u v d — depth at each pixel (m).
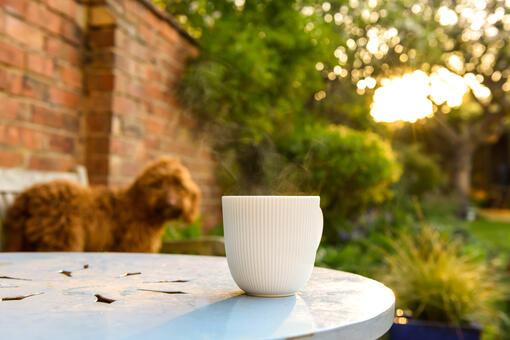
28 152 2.05
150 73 2.86
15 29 1.96
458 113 11.48
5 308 0.62
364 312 0.62
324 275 0.93
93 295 0.71
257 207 0.70
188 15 4.10
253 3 4.02
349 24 5.21
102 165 2.41
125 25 2.54
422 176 8.38
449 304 2.32
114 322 0.56
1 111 1.90
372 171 4.36
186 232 2.80
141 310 0.62
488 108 11.27
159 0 4.12
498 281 3.07
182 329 0.53
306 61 4.21
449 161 12.99
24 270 0.92
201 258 1.12
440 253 2.71
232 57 3.61
